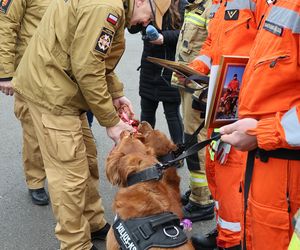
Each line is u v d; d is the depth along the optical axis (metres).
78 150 1.73
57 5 1.65
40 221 2.22
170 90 2.53
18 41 2.20
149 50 2.50
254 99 1.16
